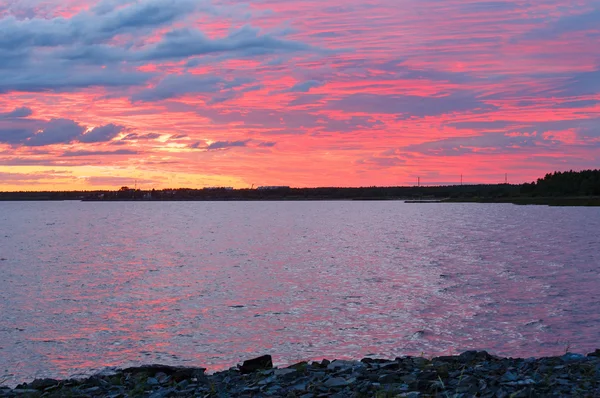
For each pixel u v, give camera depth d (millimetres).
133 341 31766
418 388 12117
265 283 55312
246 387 13031
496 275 59062
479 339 30516
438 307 40500
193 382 14180
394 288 50594
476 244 103875
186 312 40375
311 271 65250
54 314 40281
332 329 33656
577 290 47750
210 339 31859
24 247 106938
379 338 31172
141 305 43750
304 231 153750
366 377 13156
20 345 31141
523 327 33188
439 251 90250
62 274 65125
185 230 165125
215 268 69750
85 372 25984
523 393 11047
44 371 26453
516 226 161625
